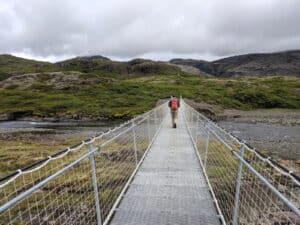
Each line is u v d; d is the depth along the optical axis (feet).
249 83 351.67
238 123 164.14
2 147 71.61
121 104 233.96
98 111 207.21
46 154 61.57
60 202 23.54
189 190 24.68
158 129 59.31
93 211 21.97
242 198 19.57
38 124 167.73
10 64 619.67
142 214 20.06
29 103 240.53
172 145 43.88
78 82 307.37
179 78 421.59
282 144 94.84
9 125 164.04
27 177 27.45
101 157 31.04
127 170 30.30
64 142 86.63
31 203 24.03
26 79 330.75
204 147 37.83
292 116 208.23
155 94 276.82
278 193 9.30
